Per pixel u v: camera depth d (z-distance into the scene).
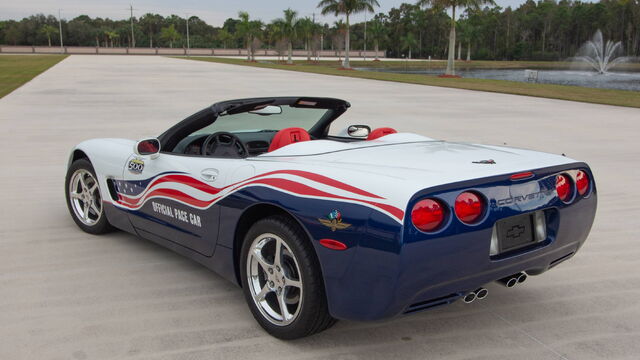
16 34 145.25
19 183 6.61
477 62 113.94
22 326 3.08
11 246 4.42
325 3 54.81
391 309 2.45
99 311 3.28
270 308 3.02
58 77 30.30
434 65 90.94
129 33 158.88
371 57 126.81
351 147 3.32
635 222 5.28
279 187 2.79
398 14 141.38
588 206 3.07
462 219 2.47
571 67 85.56
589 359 2.79
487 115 14.80
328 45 138.75
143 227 4.00
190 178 3.40
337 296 2.58
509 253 2.71
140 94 20.03
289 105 3.82
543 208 2.78
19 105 15.81
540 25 133.50
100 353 2.79
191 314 3.26
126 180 4.07
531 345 2.93
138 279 3.78
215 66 52.19
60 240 4.59
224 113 3.56
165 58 85.25
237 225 3.05
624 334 3.07
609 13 124.00
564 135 11.15
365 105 17.27
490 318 3.25
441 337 3.01
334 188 2.59
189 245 3.54
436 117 14.14
